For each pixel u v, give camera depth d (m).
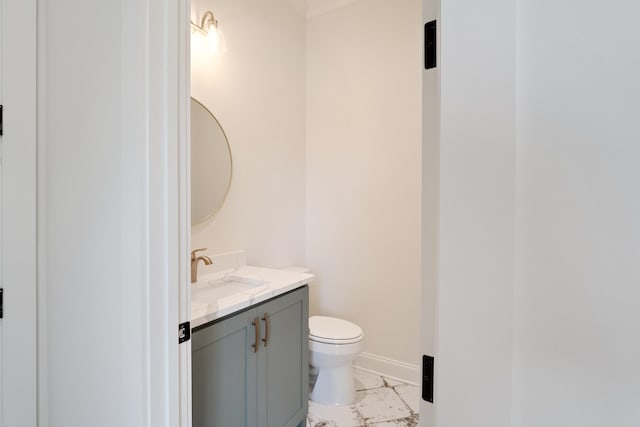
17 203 0.87
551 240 0.37
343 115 2.47
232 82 1.96
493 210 0.39
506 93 0.38
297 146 2.54
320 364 1.98
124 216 0.90
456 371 0.42
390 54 2.28
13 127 0.86
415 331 2.23
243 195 2.07
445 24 0.42
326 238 2.57
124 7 0.89
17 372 0.87
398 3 2.24
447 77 0.42
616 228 0.34
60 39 0.92
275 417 1.58
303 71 2.58
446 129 0.42
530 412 0.38
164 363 0.91
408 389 2.19
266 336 1.49
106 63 0.92
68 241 0.93
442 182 0.43
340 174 2.49
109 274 0.93
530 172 0.38
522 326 0.39
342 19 2.45
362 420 1.87
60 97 0.92
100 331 0.94
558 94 0.36
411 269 2.24
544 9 0.37
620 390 0.34
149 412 0.88
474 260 0.41
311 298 2.63
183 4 0.95
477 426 0.41
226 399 1.31
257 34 2.14
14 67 0.86
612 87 0.34
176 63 0.93
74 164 0.94
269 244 2.28
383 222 2.33
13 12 0.85
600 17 0.34
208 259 1.67
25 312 0.88
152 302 0.89
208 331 1.22
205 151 1.80
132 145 0.88
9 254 0.86
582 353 0.36
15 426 0.87
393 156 2.29
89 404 0.96
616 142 0.34
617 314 0.34
